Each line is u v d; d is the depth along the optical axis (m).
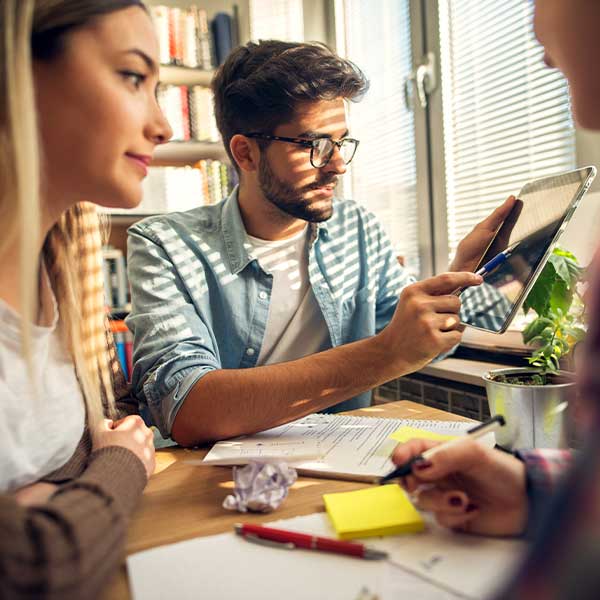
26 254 0.54
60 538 0.39
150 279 1.16
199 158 2.65
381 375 0.86
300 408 0.86
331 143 1.16
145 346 1.05
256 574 0.46
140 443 0.69
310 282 1.32
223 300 1.26
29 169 0.54
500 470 0.50
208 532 0.55
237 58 1.24
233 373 0.89
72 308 0.77
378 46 2.25
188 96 2.39
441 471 0.50
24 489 0.59
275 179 1.19
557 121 1.45
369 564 0.47
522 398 0.71
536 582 0.20
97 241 0.87
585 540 0.19
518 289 0.77
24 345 0.56
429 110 1.94
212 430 0.87
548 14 0.41
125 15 0.61
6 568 0.35
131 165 0.63
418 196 2.00
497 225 0.96
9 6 0.54
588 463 0.21
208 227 1.32
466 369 1.44
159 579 0.45
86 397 0.77
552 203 0.81
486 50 1.69
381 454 0.75
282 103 1.13
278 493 0.61
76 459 0.71
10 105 0.53
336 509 0.56
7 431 0.60
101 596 0.43
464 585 0.42
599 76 0.40
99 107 0.59
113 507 0.46
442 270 1.91
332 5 2.52
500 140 1.64
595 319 0.25
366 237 1.43
